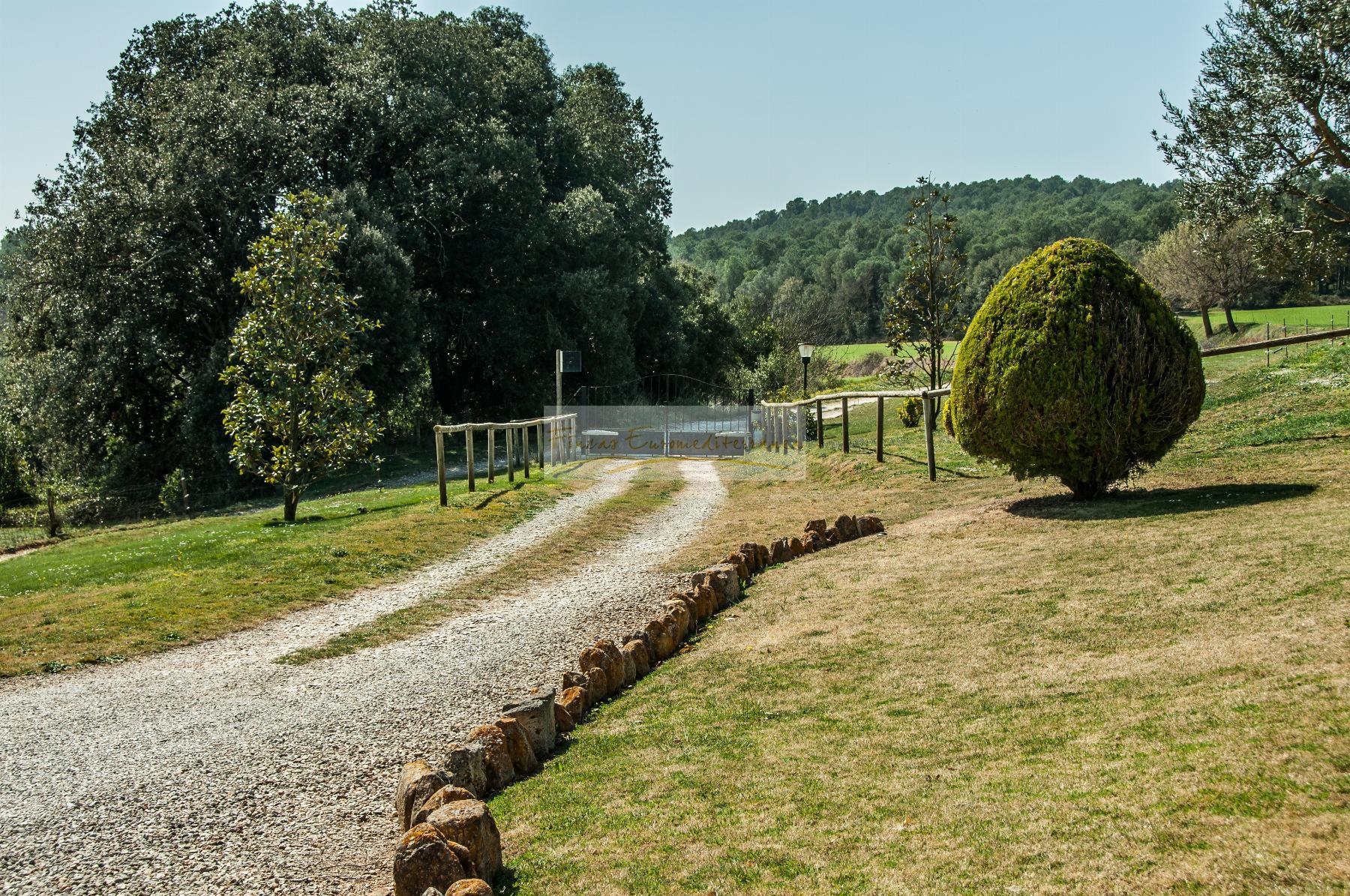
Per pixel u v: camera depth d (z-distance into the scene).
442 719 6.95
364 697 7.50
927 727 5.57
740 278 145.88
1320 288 75.06
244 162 31.50
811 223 195.88
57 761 6.32
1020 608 7.59
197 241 31.23
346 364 19.11
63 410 30.09
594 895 4.07
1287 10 18.28
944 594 8.45
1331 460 11.93
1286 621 6.01
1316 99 18.22
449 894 3.75
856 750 5.40
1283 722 4.46
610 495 20.03
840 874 3.95
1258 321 64.81
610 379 41.22
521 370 39.00
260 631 9.77
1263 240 20.08
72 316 30.25
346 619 10.15
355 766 6.12
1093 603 7.34
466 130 37.34
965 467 16.86
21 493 35.84
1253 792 3.87
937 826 4.24
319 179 33.28
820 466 20.97
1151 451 11.07
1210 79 19.52
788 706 6.38
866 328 101.75
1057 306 10.82
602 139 51.41
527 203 39.59
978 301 73.75
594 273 40.00
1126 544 8.97
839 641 7.62
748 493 19.03
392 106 35.44
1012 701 5.71
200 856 4.88
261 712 7.22
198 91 31.83
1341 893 3.06
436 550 13.90
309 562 12.71
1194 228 21.02
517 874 4.39
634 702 7.03
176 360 32.47
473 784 5.45
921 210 27.44
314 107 32.84
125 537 20.42
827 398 22.31
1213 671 5.43
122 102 36.62
